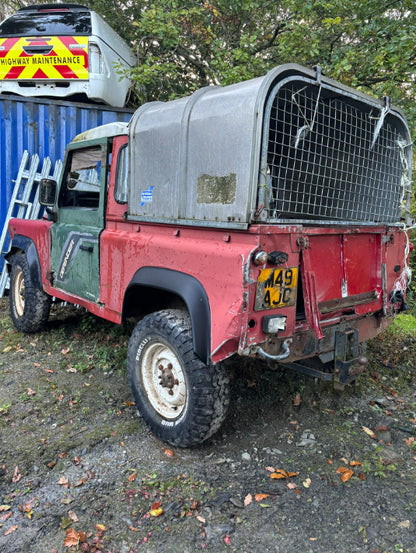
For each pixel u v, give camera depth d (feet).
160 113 10.20
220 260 8.17
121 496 8.27
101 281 12.04
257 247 7.70
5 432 10.34
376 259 11.00
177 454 9.55
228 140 8.32
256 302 7.80
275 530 7.48
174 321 9.46
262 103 7.84
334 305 9.87
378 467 9.12
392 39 19.40
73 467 9.12
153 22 21.58
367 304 10.66
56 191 14.55
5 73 21.72
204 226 8.80
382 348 14.83
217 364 9.02
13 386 12.69
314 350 9.25
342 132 10.40
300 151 10.90
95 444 9.93
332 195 11.10
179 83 27.32
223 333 7.89
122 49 24.23
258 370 12.96
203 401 8.84
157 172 10.11
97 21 21.62
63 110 22.27
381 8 22.24
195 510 7.90
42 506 8.02
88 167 13.25
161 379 9.78
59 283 14.33
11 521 7.68
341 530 7.49
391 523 7.65
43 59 21.36
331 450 9.77
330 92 9.54
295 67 8.43
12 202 21.90
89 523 7.63
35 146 22.26
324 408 11.66
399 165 12.19
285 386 12.42
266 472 8.96
